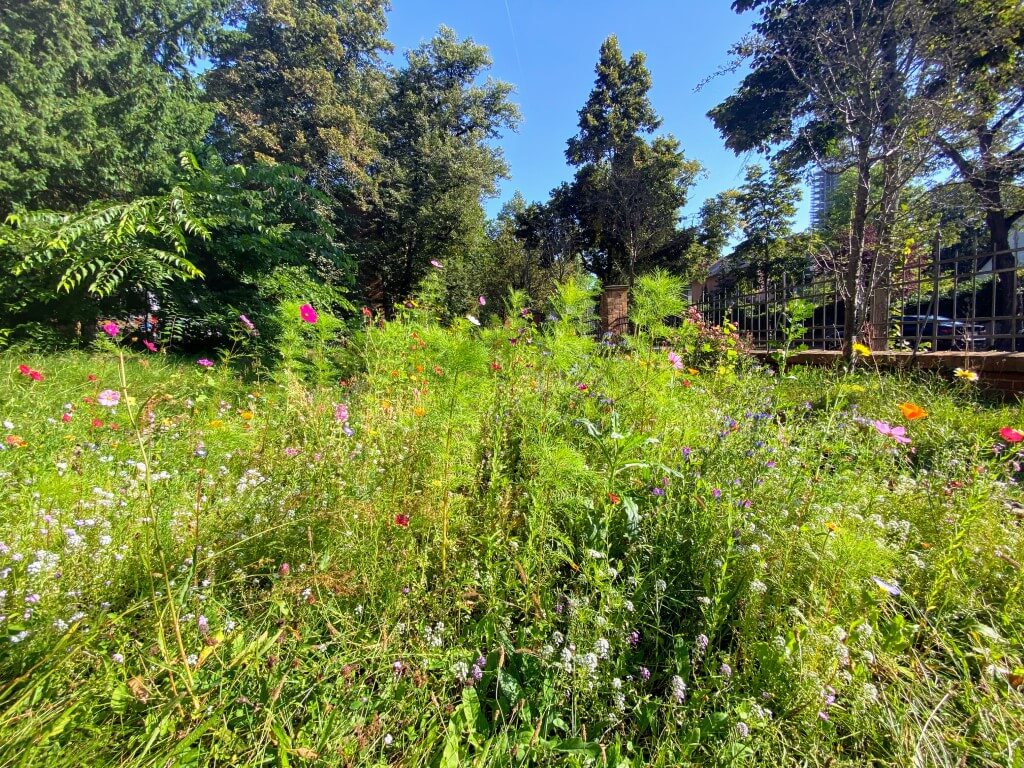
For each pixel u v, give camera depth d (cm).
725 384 365
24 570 128
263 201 852
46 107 789
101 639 118
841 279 578
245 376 476
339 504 163
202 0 1096
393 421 224
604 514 175
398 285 2273
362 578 144
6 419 273
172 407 285
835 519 171
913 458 284
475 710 115
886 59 501
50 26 840
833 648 123
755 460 209
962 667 129
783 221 1747
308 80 1739
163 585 127
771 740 110
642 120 2469
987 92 566
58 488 155
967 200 573
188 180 788
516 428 216
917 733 113
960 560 158
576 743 109
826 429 222
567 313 220
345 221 1878
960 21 474
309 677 118
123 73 950
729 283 1944
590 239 2586
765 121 1028
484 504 181
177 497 178
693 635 143
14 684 94
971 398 388
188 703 105
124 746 98
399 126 2239
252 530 162
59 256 604
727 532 155
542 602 144
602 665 128
